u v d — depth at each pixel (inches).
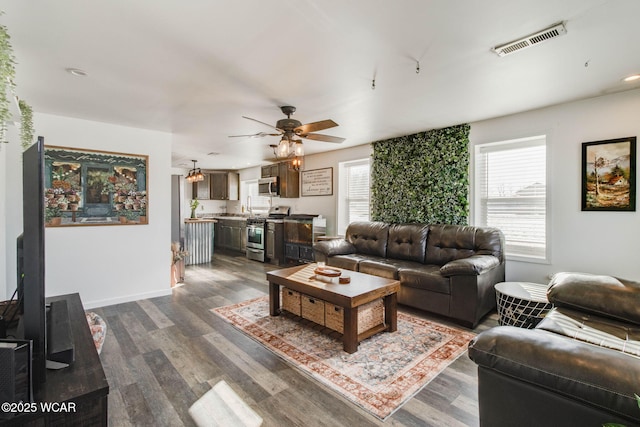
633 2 62.4
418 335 113.5
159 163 165.9
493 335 51.4
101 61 87.5
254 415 70.6
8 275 123.2
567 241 129.5
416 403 74.9
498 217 152.7
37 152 48.7
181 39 76.1
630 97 114.0
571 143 127.3
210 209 369.7
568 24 70.5
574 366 42.1
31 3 61.2
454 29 72.4
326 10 64.7
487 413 51.1
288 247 246.8
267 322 125.0
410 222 182.1
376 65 91.1
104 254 148.9
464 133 158.6
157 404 74.4
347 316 99.5
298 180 266.7
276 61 88.2
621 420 38.2
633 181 114.0
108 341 108.2
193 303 150.5
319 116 143.6
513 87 110.0
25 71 93.6
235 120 147.7
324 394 78.4
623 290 74.6
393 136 186.4
